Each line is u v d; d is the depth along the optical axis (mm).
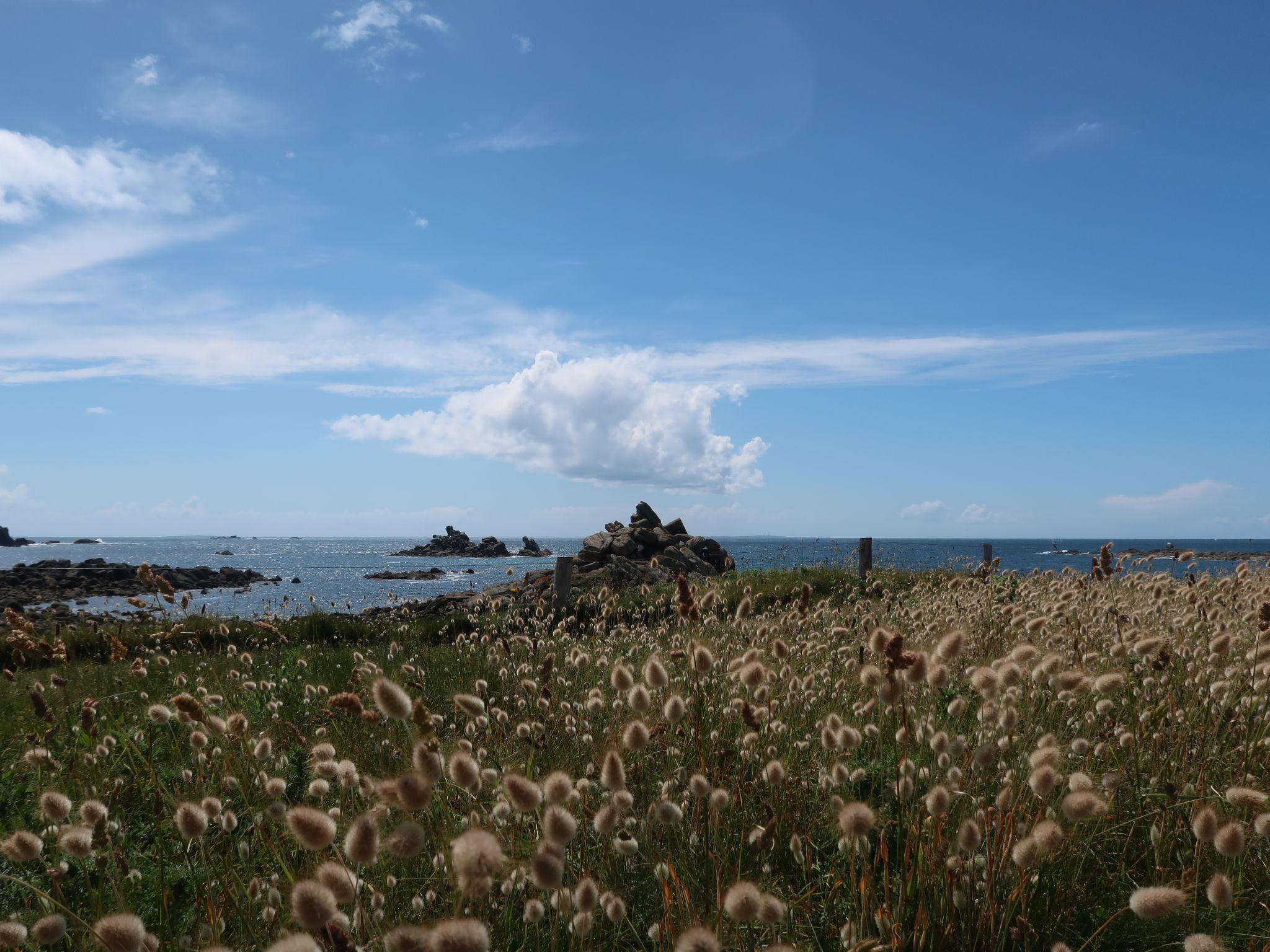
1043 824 2389
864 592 14883
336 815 2965
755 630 6625
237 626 12586
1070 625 6031
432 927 2291
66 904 3107
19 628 6258
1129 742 3758
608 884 3064
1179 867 3170
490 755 4121
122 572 53625
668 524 33000
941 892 2723
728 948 2520
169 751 5051
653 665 3389
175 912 3100
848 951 2451
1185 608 6398
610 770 2703
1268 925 2824
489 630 10672
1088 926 2939
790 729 4453
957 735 3445
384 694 2455
